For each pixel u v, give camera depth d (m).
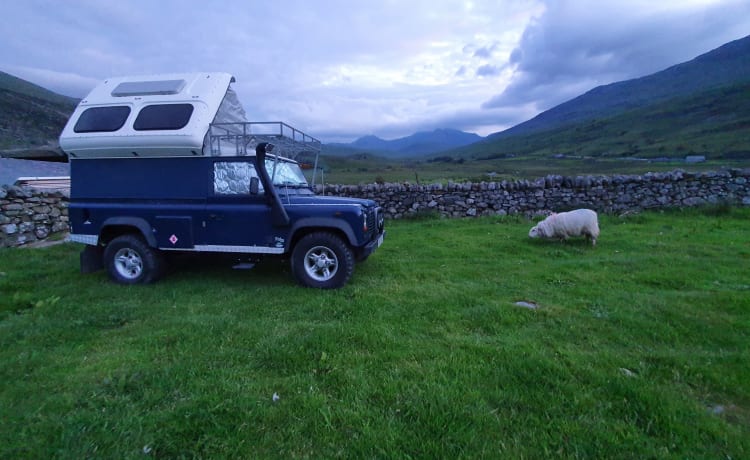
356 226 5.24
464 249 7.98
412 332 3.85
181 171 5.51
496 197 12.51
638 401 2.69
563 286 5.47
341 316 4.32
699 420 2.53
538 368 3.09
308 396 2.75
